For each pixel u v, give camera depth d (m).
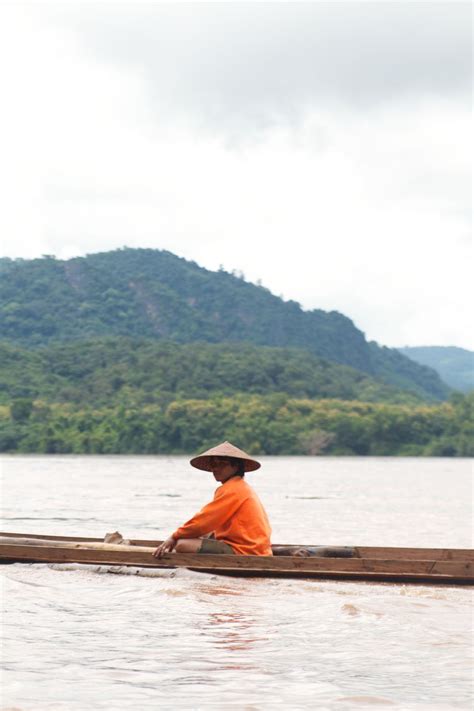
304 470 94.19
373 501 39.84
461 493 48.59
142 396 173.88
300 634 8.25
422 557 12.99
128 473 75.50
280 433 155.62
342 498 42.59
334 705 5.84
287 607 9.73
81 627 8.51
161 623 8.74
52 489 47.50
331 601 10.13
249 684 6.38
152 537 19.73
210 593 10.59
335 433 158.25
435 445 159.25
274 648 7.63
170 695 6.05
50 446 148.12
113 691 6.14
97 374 190.75
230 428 152.00
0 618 8.94
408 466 111.31
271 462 127.56
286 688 6.28
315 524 25.27
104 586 11.02
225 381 192.00
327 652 7.48
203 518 12.25
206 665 6.95
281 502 38.75
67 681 6.39
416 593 10.74
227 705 5.82
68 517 26.50
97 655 7.26
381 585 11.33
